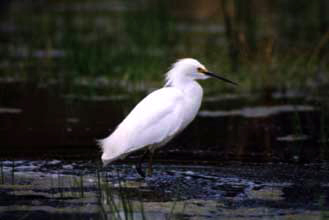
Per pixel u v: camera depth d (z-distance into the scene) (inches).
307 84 782.5
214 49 903.1
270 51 807.1
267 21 1090.1
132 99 722.8
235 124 632.4
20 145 542.3
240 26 985.5
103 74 849.5
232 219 374.3
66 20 1248.2
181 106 460.4
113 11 1414.9
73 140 561.6
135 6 1453.0
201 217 376.8
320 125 622.2
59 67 892.0
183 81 476.7
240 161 502.3
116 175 457.4
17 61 933.8
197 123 637.3
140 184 436.5
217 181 446.3
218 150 537.6
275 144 557.9
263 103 716.7
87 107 693.9
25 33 1148.5
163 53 916.0
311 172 472.4
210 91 772.0
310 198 412.8
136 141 435.8
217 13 1238.9
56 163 487.8
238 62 821.9
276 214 382.9
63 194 414.0
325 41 868.0
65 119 641.6
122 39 1048.2
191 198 409.4
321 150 537.0
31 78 834.8
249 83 781.3
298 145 553.9
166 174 462.0
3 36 1118.4
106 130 600.7
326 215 381.1
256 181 448.5
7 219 370.3
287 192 424.5
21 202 398.3
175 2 1453.0
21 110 676.7
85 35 1095.0
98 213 381.1
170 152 531.8
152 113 444.8
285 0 1311.5
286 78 791.1
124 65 863.1
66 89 780.0
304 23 1088.8
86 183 437.4
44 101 719.7
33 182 437.7
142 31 1064.8
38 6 1501.0
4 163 485.7
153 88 772.0
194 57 854.5
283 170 477.1
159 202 401.4
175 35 1054.4
